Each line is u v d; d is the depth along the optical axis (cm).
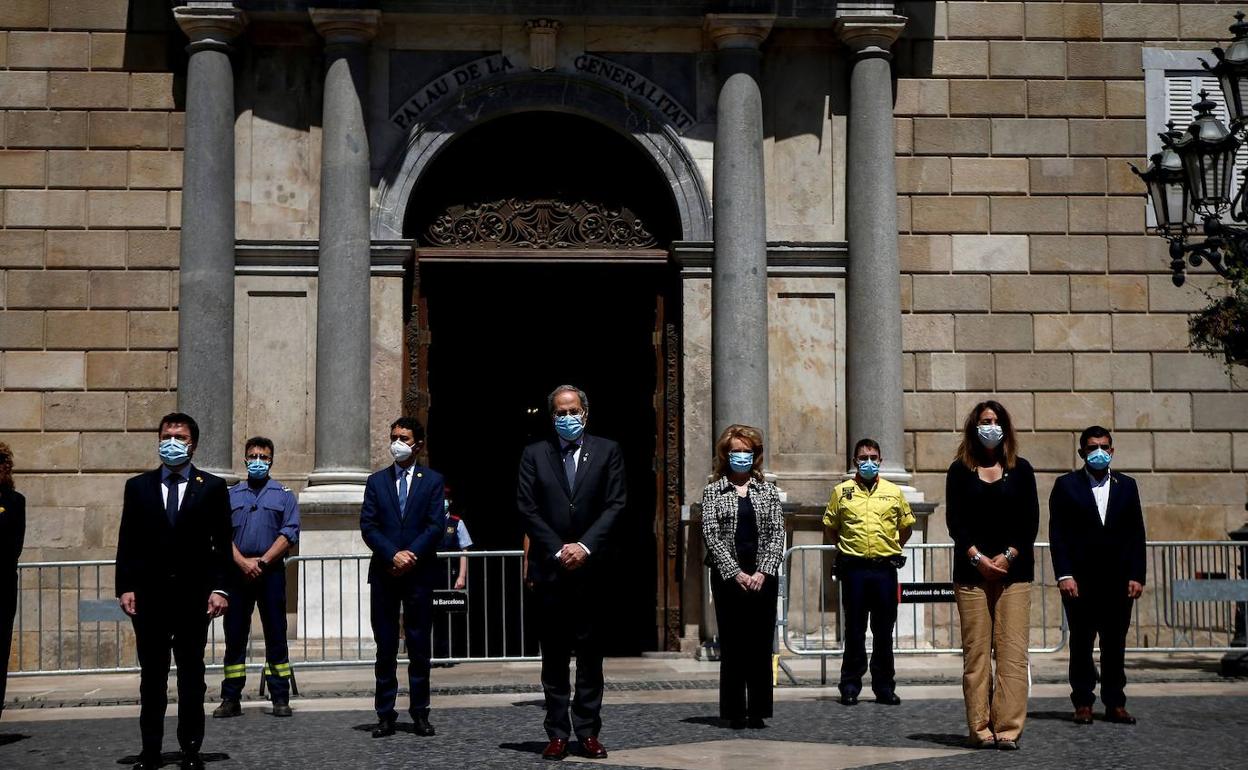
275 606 1226
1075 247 1800
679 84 1761
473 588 1736
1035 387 1786
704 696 1320
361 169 1702
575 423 991
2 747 1071
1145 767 912
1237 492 1791
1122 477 1141
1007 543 1009
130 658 1708
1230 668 1451
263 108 1728
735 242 1716
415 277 1739
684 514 1714
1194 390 1797
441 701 1309
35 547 1703
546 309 1842
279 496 1248
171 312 1733
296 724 1159
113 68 1745
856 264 1744
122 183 1741
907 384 1773
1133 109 1817
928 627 1742
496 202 1778
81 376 1725
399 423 1107
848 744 1019
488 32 1750
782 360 1755
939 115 1798
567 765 928
